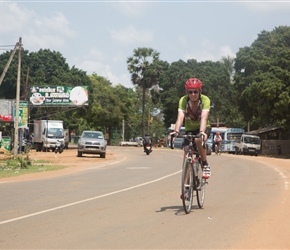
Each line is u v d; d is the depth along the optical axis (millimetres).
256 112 52656
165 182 16375
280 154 57906
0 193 13039
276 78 48969
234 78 56312
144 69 73875
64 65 75938
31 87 55156
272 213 9695
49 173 20500
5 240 7285
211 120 74938
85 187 14664
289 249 6754
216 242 7102
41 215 9469
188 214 9539
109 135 93438
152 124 105938
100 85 89625
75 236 7500
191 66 75438
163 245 6906
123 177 18422
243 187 14844
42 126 51594
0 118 46281
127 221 8750
